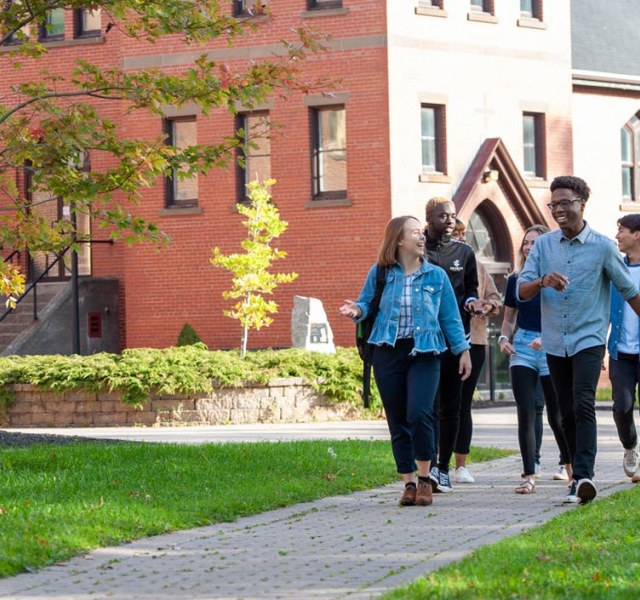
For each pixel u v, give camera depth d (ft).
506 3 112.88
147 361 84.48
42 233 60.59
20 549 31.55
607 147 126.93
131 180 56.80
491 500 43.65
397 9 104.47
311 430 77.61
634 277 47.70
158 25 57.62
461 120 108.68
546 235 43.70
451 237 49.73
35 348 107.86
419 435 41.98
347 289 104.47
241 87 57.31
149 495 41.32
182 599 27.22
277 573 30.07
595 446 42.04
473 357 49.08
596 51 126.31
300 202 105.91
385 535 35.78
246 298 102.22
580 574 27.89
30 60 115.55
